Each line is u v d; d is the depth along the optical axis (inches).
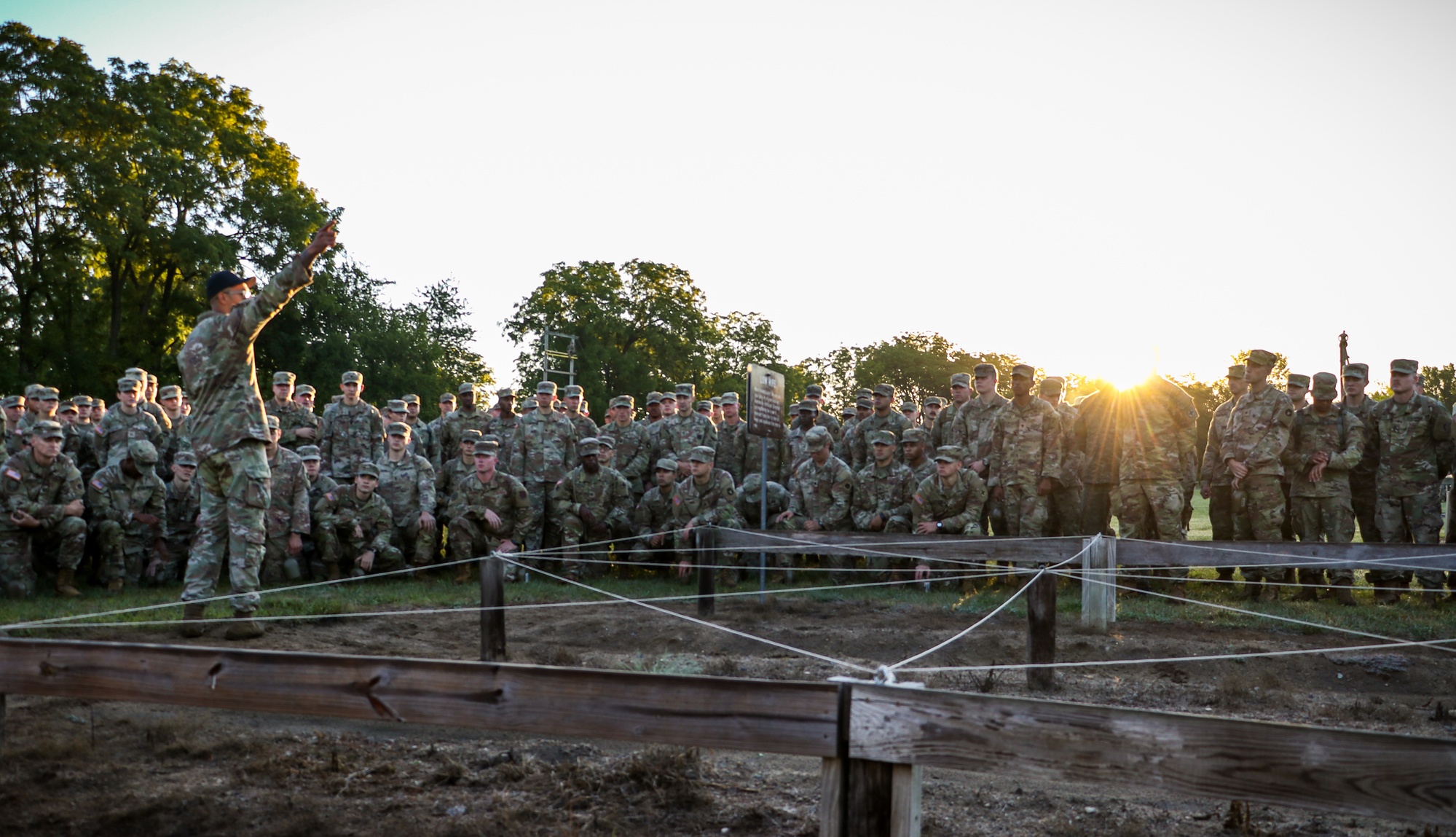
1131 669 322.0
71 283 1288.1
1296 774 121.6
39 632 325.1
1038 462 496.4
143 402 550.9
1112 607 372.2
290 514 495.2
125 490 476.4
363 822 182.1
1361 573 464.4
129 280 1370.6
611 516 554.9
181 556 510.0
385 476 560.1
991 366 545.0
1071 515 510.9
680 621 398.9
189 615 321.4
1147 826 185.0
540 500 586.9
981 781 211.2
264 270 1392.7
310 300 1425.9
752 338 2183.8
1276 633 378.0
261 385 1414.9
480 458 531.8
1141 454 476.1
